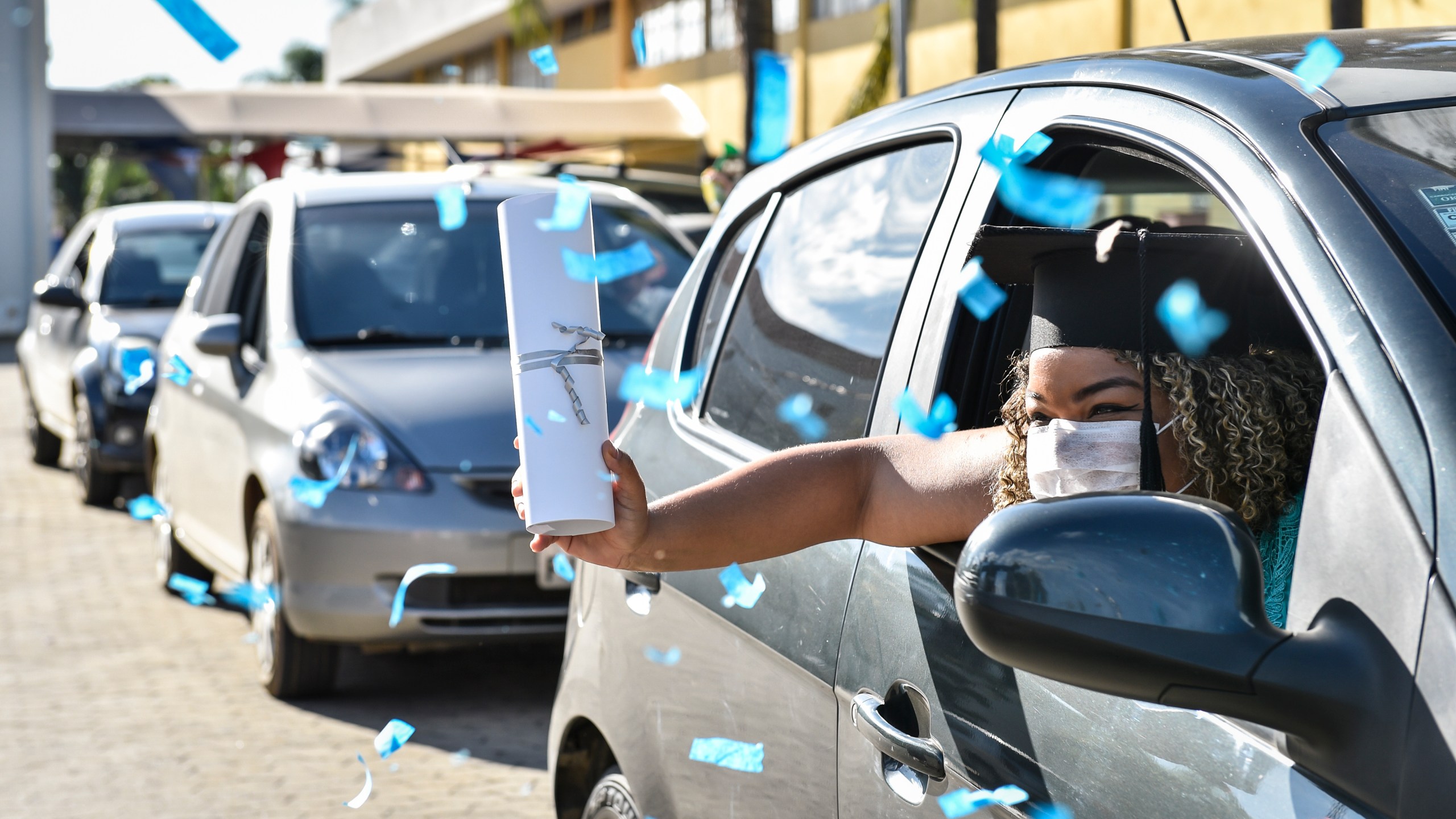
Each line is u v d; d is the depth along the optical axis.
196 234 10.13
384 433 4.77
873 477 1.74
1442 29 1.80
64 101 22.23
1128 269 1.48
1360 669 1.10
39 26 23.06
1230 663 1.11
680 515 1.66
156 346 8.98
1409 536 1.11
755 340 2.44
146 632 6.12
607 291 5.68
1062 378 1.50
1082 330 1.50
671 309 2.86
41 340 10.40
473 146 18.55
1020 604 1.15
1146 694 1.14
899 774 1.64
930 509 1.68
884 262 2.10
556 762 2.82
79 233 11.12
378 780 4.32
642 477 2.57
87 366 9.07
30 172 23.36
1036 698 1.45
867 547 1.83
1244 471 1.43
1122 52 1.80
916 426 1.72
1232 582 1.12
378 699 5.16
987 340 1.87
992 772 1.48
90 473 9.06
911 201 2.09
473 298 5.58
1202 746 1.25
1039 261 1.55
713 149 18.81
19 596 6.80
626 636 2.49
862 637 1.77
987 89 1.99
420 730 4.81
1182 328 1.44
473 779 4.34
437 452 4.71
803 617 1.91
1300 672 1.10
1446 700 1.04
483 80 30.48
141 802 4.15
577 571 2.83
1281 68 1.55
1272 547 1.47
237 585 5.51
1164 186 2.29
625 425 2.81
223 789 4.25
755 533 1.69
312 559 4.70
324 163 18.91
